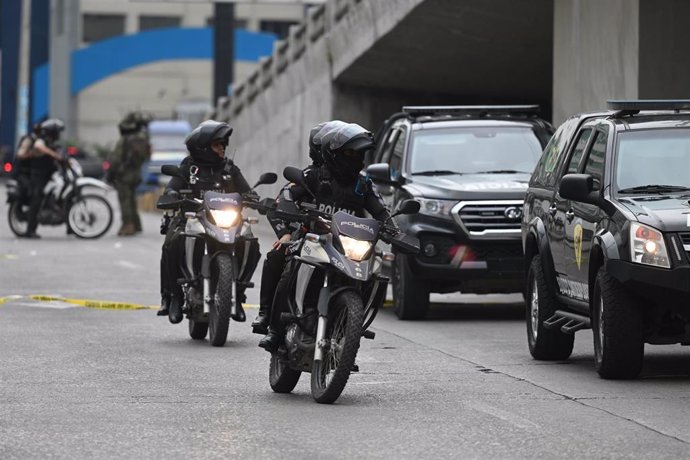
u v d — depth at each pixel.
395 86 88.06
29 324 39.19
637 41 50.56
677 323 28.42
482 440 21.59
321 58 87.88
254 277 56.91
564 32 56.41
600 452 20.59
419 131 45.88
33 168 79.19
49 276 55.66
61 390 26.75
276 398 26.03
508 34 72.25
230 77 129.25
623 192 29.48
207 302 34.31
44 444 21.11
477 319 42.53
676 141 30.28
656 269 27.31
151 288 51.16
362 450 20.75
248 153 107.62
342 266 24.72
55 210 79.69
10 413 23.95
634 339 28.08
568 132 33.59
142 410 24.41
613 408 24.81
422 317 42.34
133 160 84.44
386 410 24.61
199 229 34.50
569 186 29.47
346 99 87.50
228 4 128.75
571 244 30.77
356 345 24.55
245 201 34.88
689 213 27.81
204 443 21.27
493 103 91.94
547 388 27.45
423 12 70.56
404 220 42.47
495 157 44.94
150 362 31.25
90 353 32.81
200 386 27.55
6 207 121.31
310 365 25.72
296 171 25.91
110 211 80.75
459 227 41.59
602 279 28.38
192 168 35.59
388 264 45.06
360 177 26.11
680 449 20.83
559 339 31.75
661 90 50.69
